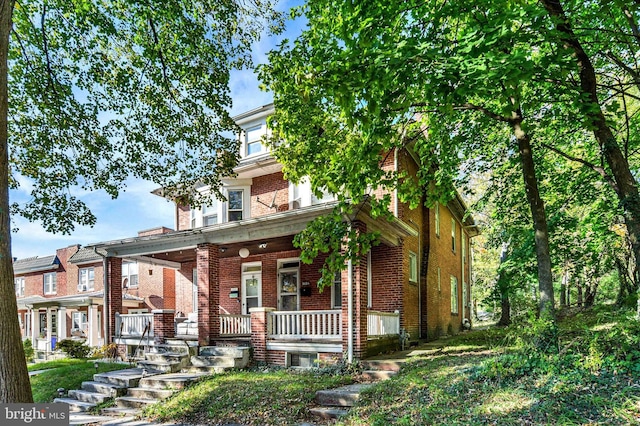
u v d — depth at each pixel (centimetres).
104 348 1559
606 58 946
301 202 1658
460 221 2520
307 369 1134
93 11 900
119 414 972
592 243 1286
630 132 1118
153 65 1001
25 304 2772
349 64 521
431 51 505
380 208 811
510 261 1459
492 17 537
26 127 1015
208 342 1347
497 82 530
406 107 577
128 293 2578
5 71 582
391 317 1352
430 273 1738
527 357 733
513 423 550
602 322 1051
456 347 1212
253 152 1806
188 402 932
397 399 747
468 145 1155
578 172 1222
